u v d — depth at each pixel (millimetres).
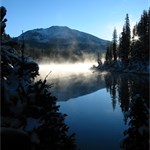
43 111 6191
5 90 5922
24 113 6000
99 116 20938
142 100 7902
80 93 35656
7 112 5898
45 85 7199
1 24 7574
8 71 7816
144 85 42500
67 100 29406
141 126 7586
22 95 6355
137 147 7531
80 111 23188
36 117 6152
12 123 5766
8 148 4988
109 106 25438
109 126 17734
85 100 29391
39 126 5930
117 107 24781
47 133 6047
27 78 8016
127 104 26047
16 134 5109
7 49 7977
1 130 5090
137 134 7660
